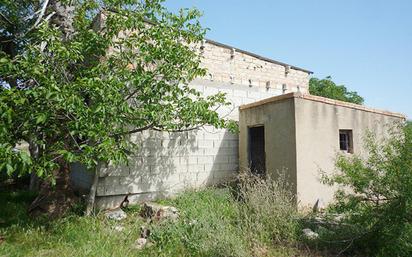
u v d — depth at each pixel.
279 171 7.02
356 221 4.45
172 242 4.66
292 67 11.42
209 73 8.88
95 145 5.06
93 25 7.71
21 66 5.07
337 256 4.36
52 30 5.51
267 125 7.58
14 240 4.70
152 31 6.12
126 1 6.26
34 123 4.84
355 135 7.88
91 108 4.94
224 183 8.62
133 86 6.13
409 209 3.99
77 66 6.21
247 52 10.20
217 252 4.29
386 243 4.16
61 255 4.13
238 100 9.57
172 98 6.42
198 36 6.65
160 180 7.61
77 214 6.15
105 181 6.80
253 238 4.74
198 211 5.92
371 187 4.32
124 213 6.43
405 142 4.29
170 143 7.84
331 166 7.16
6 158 3.86
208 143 8.51
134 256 4.26
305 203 6.57
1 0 6.50
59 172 6.75
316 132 7.03
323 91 22.44
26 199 7.32
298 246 4.70
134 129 6.80
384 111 8.80
